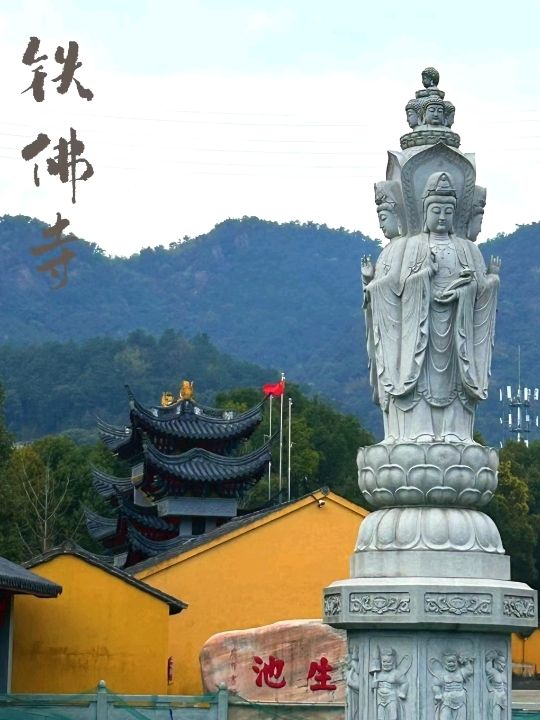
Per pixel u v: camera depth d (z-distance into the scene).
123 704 38.19
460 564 21.80
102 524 78.38
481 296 23.20
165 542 67.81
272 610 55.22
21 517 83.19
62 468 103.44
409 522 22.11
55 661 44.78
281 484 97.88
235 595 55.00
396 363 23.09
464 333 22.84
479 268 23.34
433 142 23.80
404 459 22.20
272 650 46.12
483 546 22.09
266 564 55.50
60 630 45.00
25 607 44.88
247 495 98.38
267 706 38.34
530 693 69.81
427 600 21.30
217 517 72.56
